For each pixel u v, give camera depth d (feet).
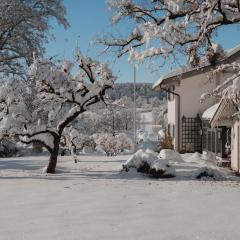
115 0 58.39
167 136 114.93
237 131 77.82
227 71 59.06
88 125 185.47
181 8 52.60
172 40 54.24
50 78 72.74
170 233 26.45
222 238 25.17
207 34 54.54
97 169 78.02
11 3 122.21
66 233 26.89
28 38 129.59
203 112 107.45
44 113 78.48
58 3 131.85
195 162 85.81
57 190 46.85
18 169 81.00
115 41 61.67
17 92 72.69
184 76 105.29
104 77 73.56
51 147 73.36
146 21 57.41
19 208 36.04
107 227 28.30
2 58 130.41
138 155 71.51
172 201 38.45
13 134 72.54
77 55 73.41
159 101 398.01
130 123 250.16
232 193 43.86
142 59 55.93
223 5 52.47
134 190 46.50
